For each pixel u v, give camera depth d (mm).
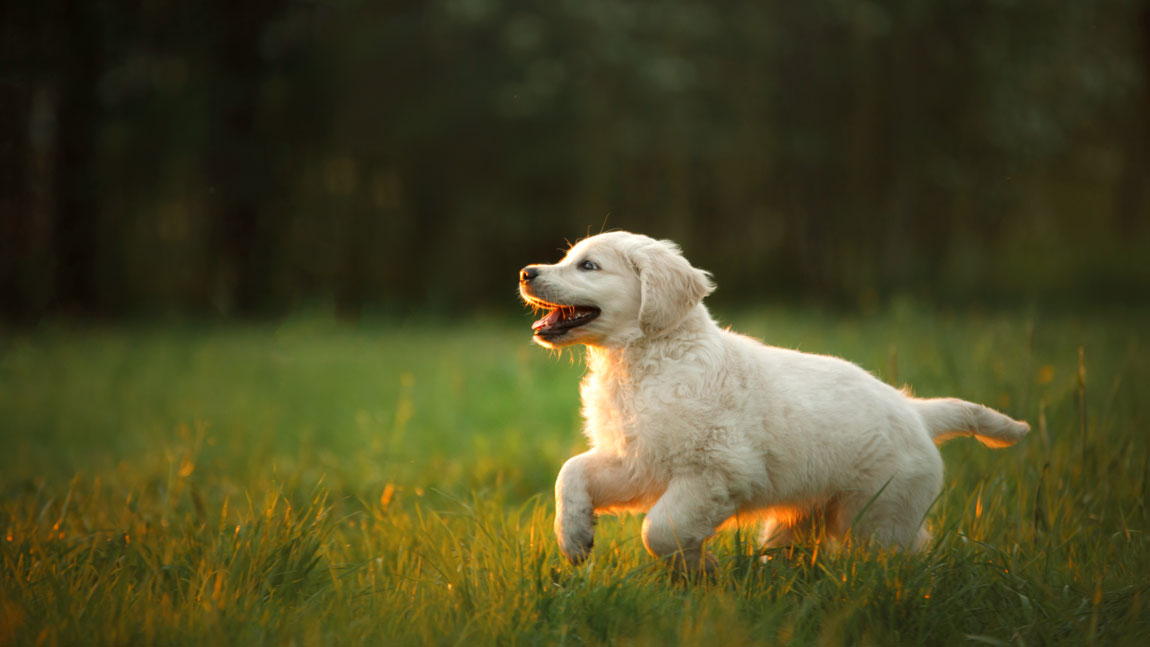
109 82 18766
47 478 5602
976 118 19594
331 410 8039
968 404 4117
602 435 3770
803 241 21516
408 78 20469
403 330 15820
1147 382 6336
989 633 2957
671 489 3553
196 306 20516
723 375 3650
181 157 19812
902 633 2914
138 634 2807
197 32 18719
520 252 22047
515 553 3605
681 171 21828
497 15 18234
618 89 19141
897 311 13438
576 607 3057
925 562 3248
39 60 17547
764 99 20500
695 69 19172
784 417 3641
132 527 3977
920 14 18391
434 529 4059
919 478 3732
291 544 3482
